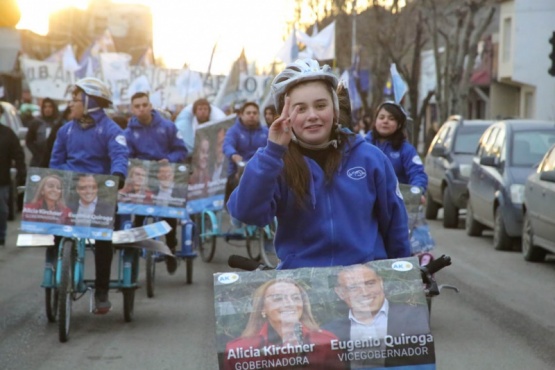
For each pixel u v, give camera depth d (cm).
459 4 4209
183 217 1212
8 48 4856
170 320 1007
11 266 1421
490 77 5319
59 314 898
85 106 959
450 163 1961
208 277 1309
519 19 4959
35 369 793
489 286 1227
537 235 1407
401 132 891
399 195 472
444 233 1858
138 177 1209
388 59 4538
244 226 1384
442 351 859
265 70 4428
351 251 456
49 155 1232
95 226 917
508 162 1612
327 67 457
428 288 464
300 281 428
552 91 4944
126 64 2764
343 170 461
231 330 422
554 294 1170
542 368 798
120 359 829
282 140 436
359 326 425
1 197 1555
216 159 1416
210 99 2705
